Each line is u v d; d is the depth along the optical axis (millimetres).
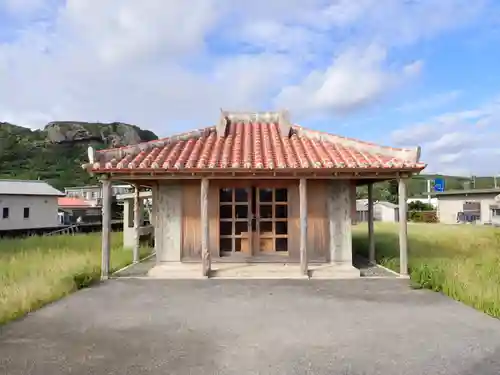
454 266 8555
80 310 5797
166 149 9320
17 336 4633
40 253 11633
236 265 9141
